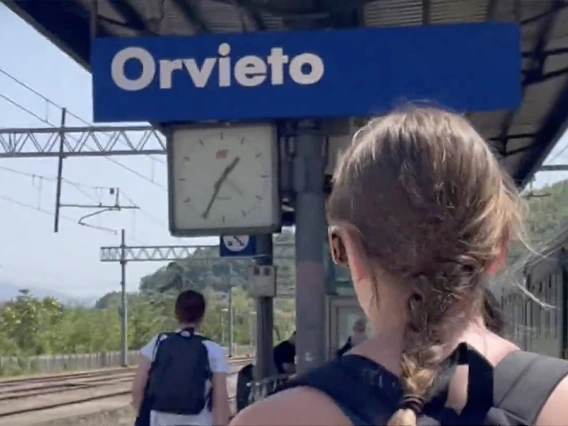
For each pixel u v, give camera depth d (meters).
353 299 13.11
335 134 7.26
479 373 1.43
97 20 7.51
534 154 13.15
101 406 31.81
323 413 1.44
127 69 6.81
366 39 6.70
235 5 7.34
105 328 82.19
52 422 25.50
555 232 10.00
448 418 1.40
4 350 70.50
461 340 1.51
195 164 7.14
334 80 6.70
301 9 7.26
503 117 11.06
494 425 1.41
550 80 9.77
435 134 1.53
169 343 6.19
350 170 1.59
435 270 1.50
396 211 1.52
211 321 80.12
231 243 12.86
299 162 7.26
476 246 1.51
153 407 6.14
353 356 1.50
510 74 6.59
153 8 8.14
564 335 9.66
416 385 1.42
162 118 6.77
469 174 1.52
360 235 1.55
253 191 7.09
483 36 6.62
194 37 6.79
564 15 8.19
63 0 7.98
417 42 6.66
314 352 7.18
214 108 6.76
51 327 75.88
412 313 1.50
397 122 1.58
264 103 6.73
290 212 11.57
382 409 1.42
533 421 1.43
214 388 6.18
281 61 6.74
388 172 1.53
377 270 1.54
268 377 10.34
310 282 7.25
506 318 1.68
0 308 74.62
